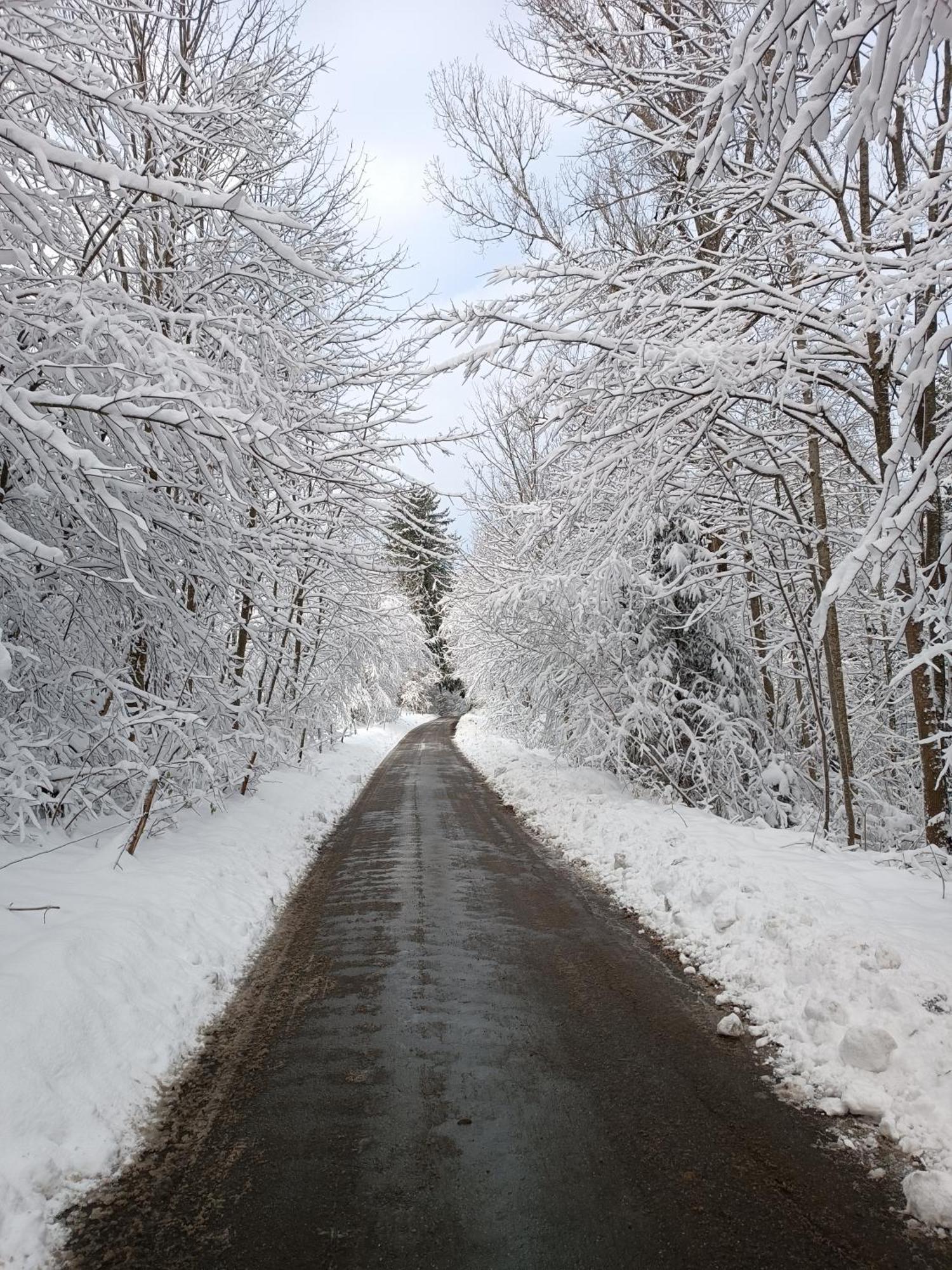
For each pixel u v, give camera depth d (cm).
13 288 624
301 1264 273
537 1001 515
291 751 1490
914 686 834
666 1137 352
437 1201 306
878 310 640
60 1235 289
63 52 621
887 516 494
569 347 862
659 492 864
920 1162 330
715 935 612
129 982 472
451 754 2800
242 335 769
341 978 565
